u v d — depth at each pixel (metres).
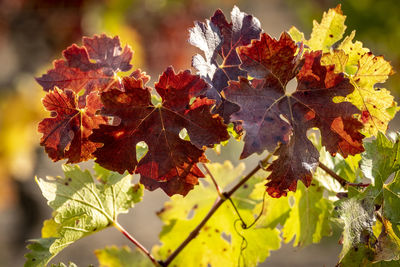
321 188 0.87
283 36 0.75
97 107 0.79
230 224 0.93
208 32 0.79
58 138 0.78
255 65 0.76
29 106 2.72
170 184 0.77
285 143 0.74
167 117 0.76
